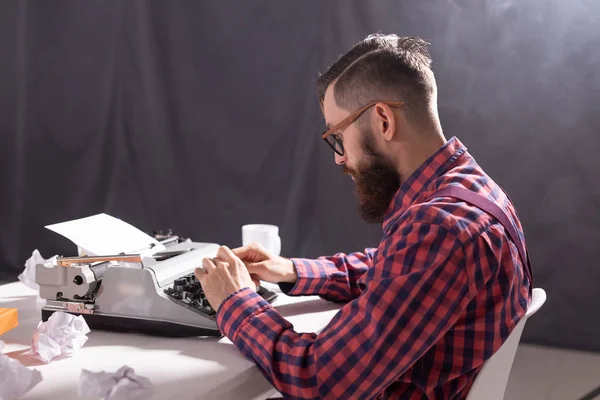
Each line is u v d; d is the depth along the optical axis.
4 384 0.88
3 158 2.96
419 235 0.94
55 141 2.90
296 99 2.60
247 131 2.67
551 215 2.36
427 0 2.39
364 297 0.95
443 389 1.01
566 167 2.33
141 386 0.89
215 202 2.75
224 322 1.08
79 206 2.91
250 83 2.64
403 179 1.12
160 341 1.15
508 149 2.38
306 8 2.54
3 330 1.09
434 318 0.92
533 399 2.15
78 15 2.79
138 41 2.72
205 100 2.70
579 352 2.38
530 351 2.41
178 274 1.32
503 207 1.03
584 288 2.36
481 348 0.97
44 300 1.39
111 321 1.19
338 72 1.15
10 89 2.90
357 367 0.94
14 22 2.85
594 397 2.15
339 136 1.16
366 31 2.47
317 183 2.62
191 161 2.76
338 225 2.60
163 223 2.82
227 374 1.00
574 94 2.29
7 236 2.99
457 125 2.43
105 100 2.81
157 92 2.73
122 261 1.22
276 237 1.61
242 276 1.16
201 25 2.66
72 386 0.94
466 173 1.06
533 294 1.14
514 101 2.36
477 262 0.93
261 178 2.68
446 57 2.41
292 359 0.98
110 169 2.86
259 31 2.61
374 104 1.08
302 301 1.44
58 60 2.84
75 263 1.22
